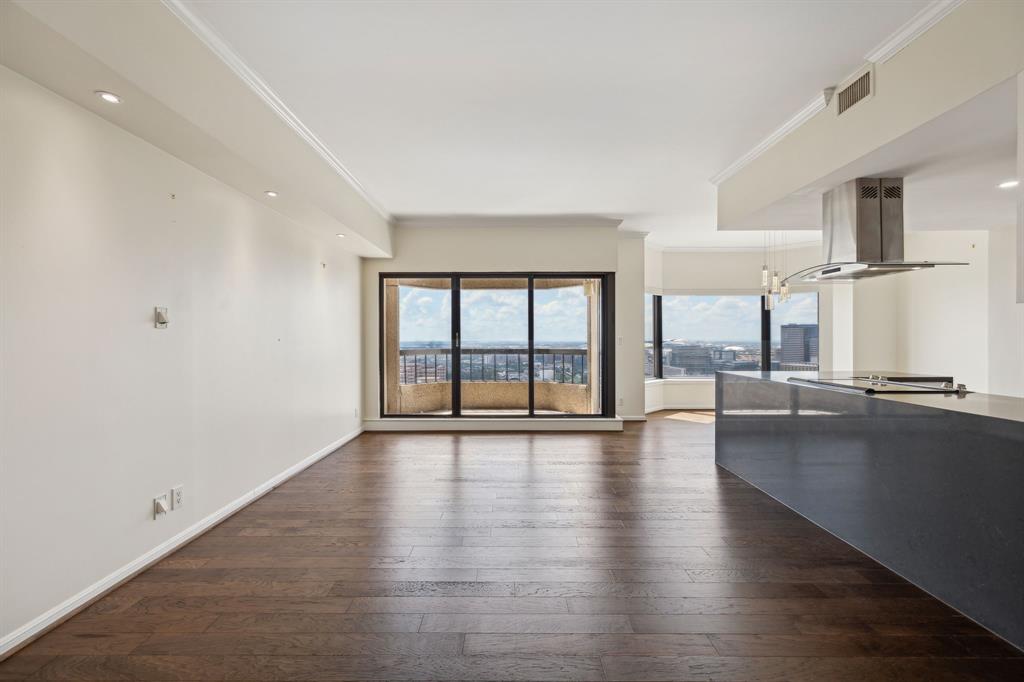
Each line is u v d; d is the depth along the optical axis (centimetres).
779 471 393
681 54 281
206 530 336
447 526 343
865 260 345
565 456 543
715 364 892
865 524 297
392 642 214
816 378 383
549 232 701
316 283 531
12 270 209
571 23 253
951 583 239
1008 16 210
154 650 209
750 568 280
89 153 246
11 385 208
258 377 408
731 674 194
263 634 220
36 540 218
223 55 276
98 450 251
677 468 494
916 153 296
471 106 344
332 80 309
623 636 218
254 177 340
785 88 321
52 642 214
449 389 721
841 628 223
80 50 192
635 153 430
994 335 595
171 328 304
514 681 191
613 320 715
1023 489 206
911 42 260
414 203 595
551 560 291
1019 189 208
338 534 330
